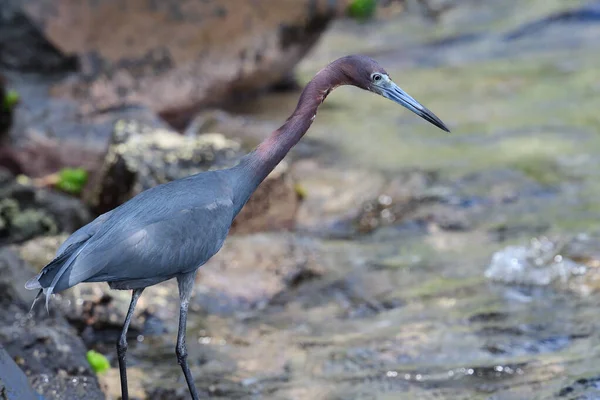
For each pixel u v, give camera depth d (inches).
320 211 561.0
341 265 480.1
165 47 715.4
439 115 764.0
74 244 287.9
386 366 371.6
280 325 417.4
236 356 386.9
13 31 654.5
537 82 850.1
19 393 295.9
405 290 450.0
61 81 660.1
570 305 418.9
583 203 552.4
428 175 610.2
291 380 364.2
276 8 760.3
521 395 335.9
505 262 464.4
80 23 673.6
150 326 410.9
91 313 406.3
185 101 731.4
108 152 546.9
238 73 756.6
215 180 305.9
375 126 740.7
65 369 337.4
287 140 315.3
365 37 1054.4
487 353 376.8
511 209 550.3
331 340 399.2
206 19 732.7
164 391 355.6
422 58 976.3
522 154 646.5
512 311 417.1
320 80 317.4
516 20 1066.7
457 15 1101.1
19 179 589.0
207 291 440.1
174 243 289.6
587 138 674.8
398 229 530.9
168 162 512.4
